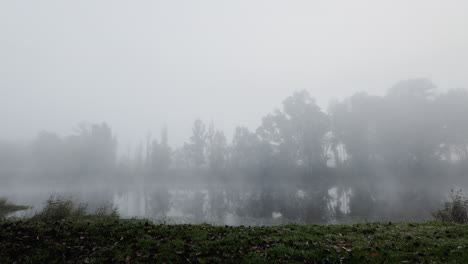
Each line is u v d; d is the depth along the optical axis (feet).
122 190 201.46
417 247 30.30
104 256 28.43
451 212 53.16
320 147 246.88
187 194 169.99
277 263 26.73
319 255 28.60
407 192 144.05
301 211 98.73
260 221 81.56
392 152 226.58
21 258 27.50
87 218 53.57
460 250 28.37
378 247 30.35
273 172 261.44
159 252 29.55
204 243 32.42
